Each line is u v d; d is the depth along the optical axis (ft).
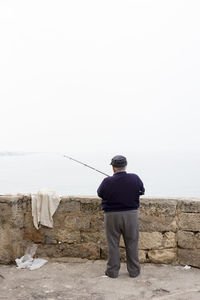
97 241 14.64
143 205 14.29
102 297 11.03
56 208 14.85
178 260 14.03
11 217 14.40
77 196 14.96
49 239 14.99
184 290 11.48
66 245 14.89
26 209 15.20
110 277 12.77
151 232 14.23
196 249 13.69
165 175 430.61
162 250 14.16
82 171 510.17
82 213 14.75
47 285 12.12
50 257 14.98
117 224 12.48
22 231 15.10
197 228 13.64
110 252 12.73
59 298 11.00
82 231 14.78
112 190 12.42
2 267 14.19
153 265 14.02
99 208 14.57
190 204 13.75
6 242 14.52
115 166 12.66
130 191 12.43
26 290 11.70
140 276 12.84
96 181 353.92
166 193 280.51
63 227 14.89
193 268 13.65
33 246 15.08
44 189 15.42
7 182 345.31
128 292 11.40
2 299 10.96
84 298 10.97
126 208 12.42
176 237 14.05
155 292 11.36
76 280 12.56
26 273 13.41
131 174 12.74
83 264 14.32
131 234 12.54
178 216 13.96
